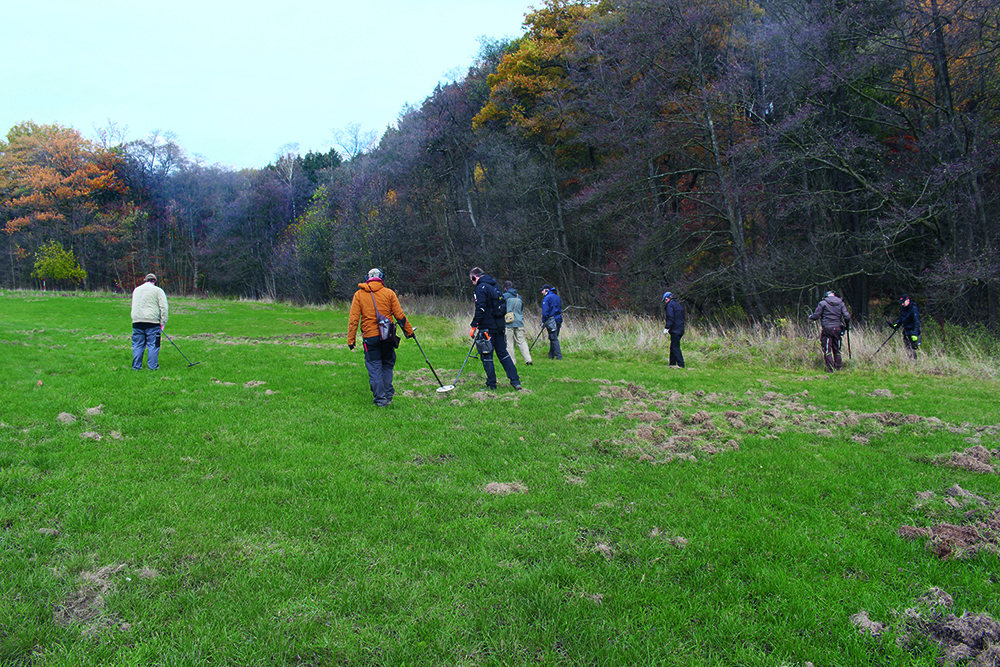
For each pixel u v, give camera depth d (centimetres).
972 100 1559
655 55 2048
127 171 5034
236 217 5241
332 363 1029
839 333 1086
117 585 271
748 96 1859
